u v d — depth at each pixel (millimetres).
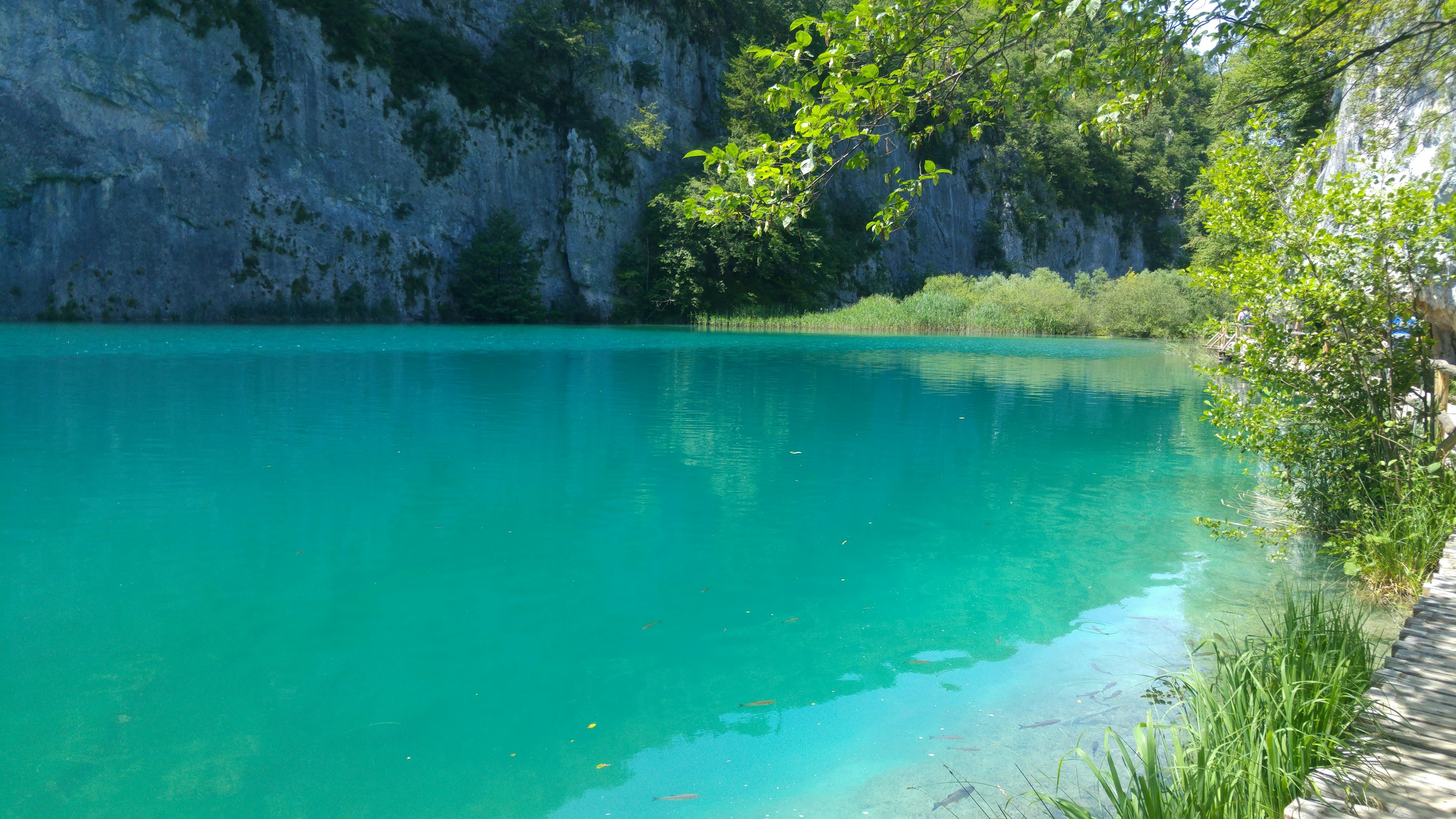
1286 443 6270
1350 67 5719
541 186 41281
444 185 37812
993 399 14891
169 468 8039
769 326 41781
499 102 39656
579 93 42156
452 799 3197
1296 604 5215
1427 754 3037
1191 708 3783
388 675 4188
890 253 54969
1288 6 4895
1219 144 6461
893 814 3107
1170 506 7723
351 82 34531
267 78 32094
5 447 8656
